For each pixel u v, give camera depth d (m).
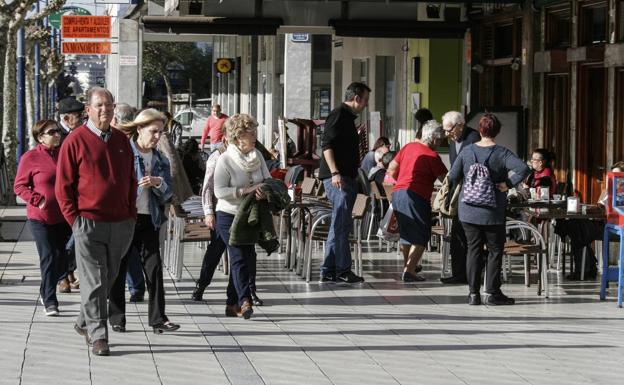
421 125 26.27
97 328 16.98
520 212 26.61
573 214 24.41
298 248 27.69
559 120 34.81
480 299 22.31
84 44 57.84
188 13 38.28
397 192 25.28
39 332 18.72
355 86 24.56
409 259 25.33
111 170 17.05
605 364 16.72
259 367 16.27
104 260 17.17
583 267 25.83
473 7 39.28
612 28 31.53
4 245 32.03
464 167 22.30
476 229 22.20
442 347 17.88
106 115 17.05
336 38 57.81
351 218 24.88
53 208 20.39
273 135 51.38
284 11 38.84
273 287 24.31
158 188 18.92
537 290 24.22
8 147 49.88
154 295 18.73
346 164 24.62
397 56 47.22
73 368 16.06
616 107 31.64
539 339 18.61
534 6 35.50
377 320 20.33
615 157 31.75
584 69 33.31
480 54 39.53
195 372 15.89
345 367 16.34
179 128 41.56
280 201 20.00
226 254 26.22
